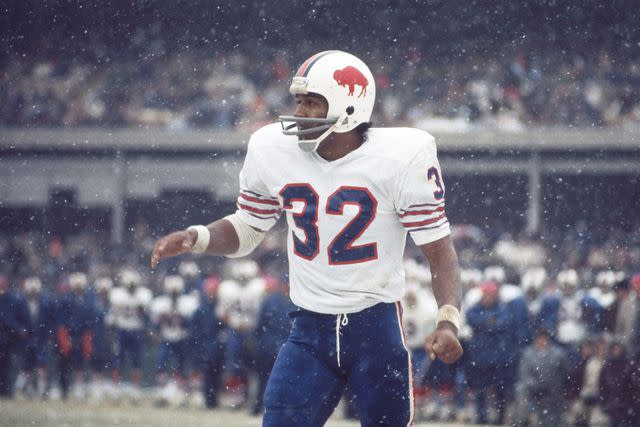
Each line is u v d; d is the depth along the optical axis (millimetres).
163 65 102750
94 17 103188
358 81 15547
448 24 104188
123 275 57000
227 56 104250
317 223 15734
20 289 58812
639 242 71750
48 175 84875
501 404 43281
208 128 93125
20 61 101188
